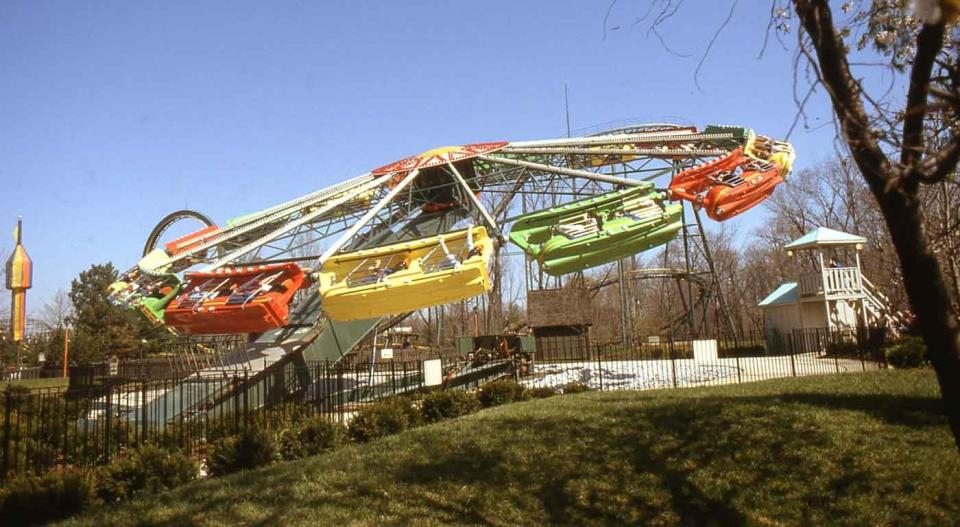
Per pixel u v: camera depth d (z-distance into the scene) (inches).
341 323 943.0
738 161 836.0
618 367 1080.2
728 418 405.1
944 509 274.7
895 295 1373.0
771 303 1423.5
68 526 297.9
